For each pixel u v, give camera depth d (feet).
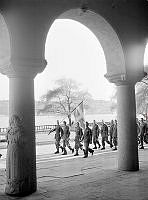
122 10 29.94
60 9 25.09
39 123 143.02
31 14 23.50
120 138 31.19
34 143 24.02
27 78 23.79
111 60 30.83
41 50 23.81
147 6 32.30
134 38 30.73
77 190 23.91
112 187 24.47
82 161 39.55
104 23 28.76
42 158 43.32
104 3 28.35
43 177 29.25
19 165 22.94
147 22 32.12
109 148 56.34
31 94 23.98
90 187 24.73
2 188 25.27
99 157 43.27
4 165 37.91
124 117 30.86
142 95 121.49
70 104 153.38
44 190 24.18
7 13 22.63
